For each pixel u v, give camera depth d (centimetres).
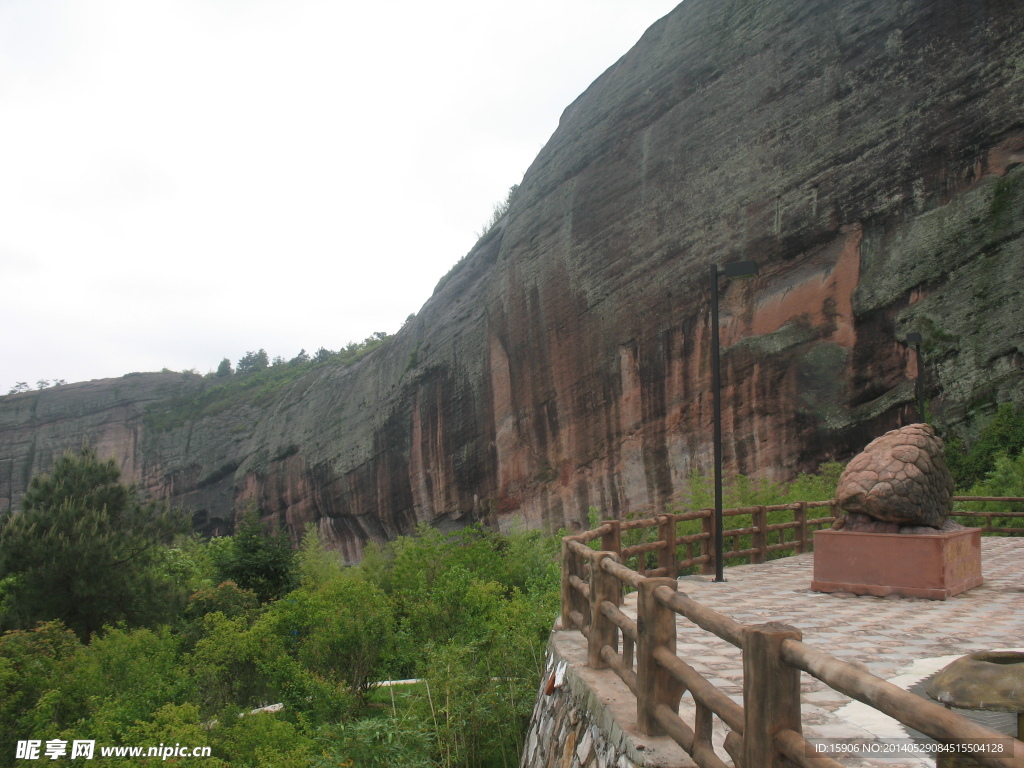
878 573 810
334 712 936
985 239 1955
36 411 7181
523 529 3288
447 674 853
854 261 2217
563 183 3322
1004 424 1802
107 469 2252
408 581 1795
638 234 2858
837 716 411
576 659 541
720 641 610
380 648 1084
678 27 3031
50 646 1153
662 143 2856
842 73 2341
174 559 2470
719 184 2602
